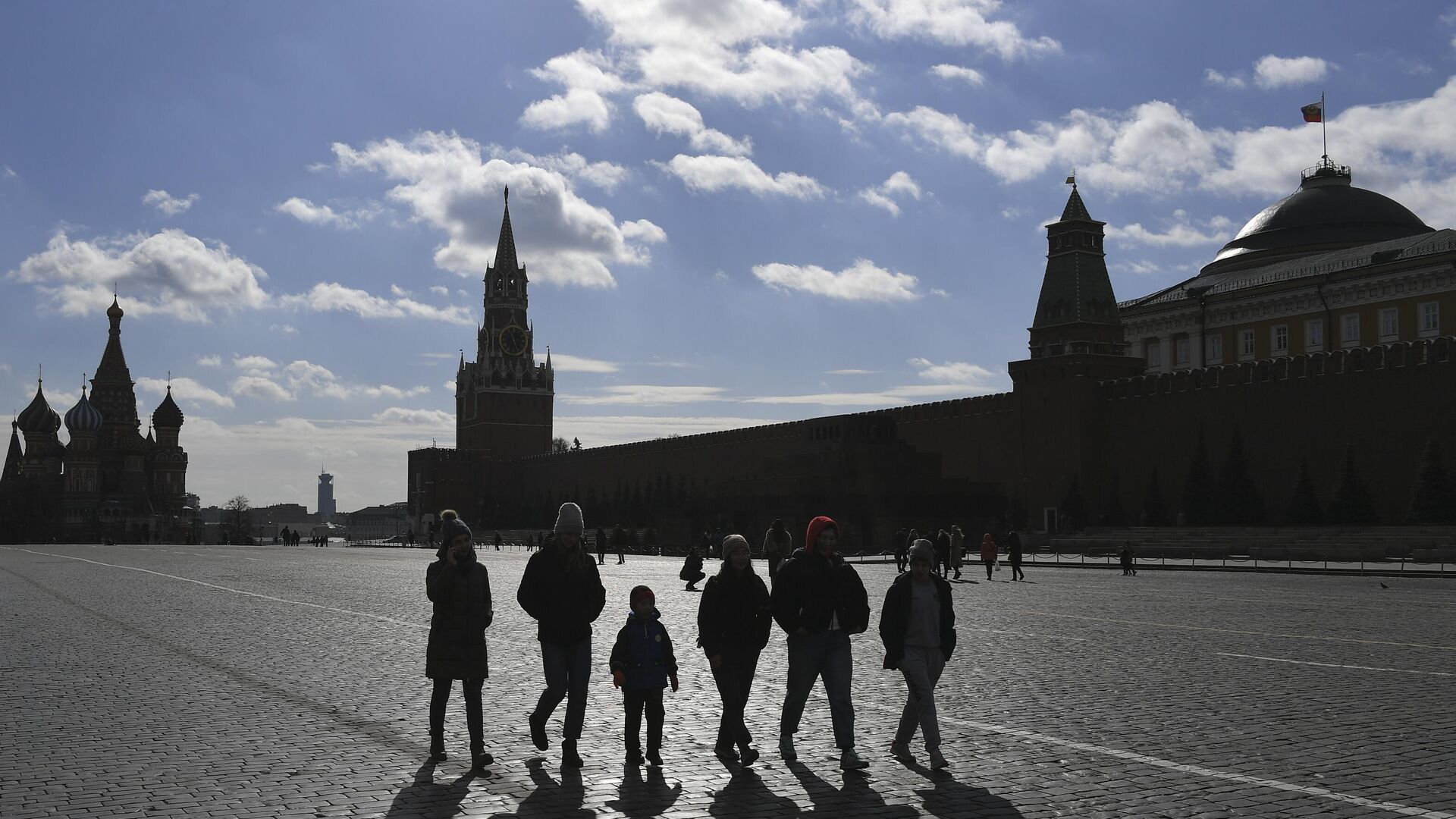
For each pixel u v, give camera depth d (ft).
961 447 332.60
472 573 39.37
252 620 90.63
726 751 39.40
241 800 33.37
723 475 422.41
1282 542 217.56
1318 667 58.90
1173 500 277.03
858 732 43.45
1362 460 237.25
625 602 110.83
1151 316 337.11
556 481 555.69
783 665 61.41
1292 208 356.59
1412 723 43.50
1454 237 279.69
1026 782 35.09
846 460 339.57
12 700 50.90
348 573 175.73
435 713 39.01
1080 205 306.76
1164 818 30.96
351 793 34.30
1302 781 34.68
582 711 38.55
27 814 31.68
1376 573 153.48
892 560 237.25
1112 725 43.68
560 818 31.71
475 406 635.66
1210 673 57.31
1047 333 306.35
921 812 31.99
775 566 93.35
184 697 51.75
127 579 158.61
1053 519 301.02
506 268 643.04
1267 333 307.58
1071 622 85.56
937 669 38.24
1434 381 226.17
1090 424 296.92
